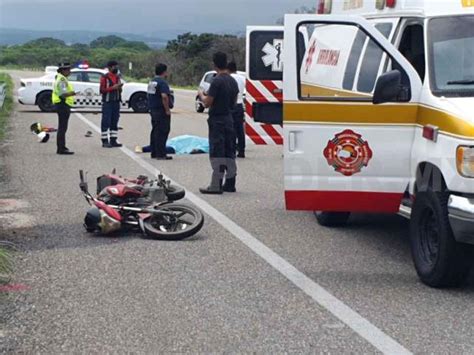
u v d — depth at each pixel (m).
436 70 7.02
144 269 7.27
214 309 6.10
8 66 90.62
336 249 8.16
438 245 6.48
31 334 5.54
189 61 57.66
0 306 6.16
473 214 6.06
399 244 8.41
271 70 13.64
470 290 6.65
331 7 9.52
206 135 20.48
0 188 11.70
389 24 7.86
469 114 6.31
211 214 9.94
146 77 56.31
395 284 6.83
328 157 7.31
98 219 8.41
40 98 28.14
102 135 17.41
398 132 7.16
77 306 6.16
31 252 7.89
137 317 5.91
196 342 5.39
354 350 5.23
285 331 5.60
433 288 6.69
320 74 8.01
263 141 13.84
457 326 5.72
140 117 26.78
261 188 12.08
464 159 6.14
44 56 91.88
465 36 7.18
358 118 7.21
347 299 6.37
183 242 8.38
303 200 7.43
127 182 8.95
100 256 7.74
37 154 16.00
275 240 8.55
